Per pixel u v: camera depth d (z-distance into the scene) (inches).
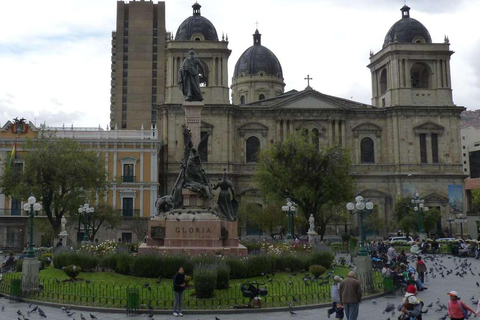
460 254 1886.1
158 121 3425.2
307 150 2304.4
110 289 898.7
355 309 661.9
